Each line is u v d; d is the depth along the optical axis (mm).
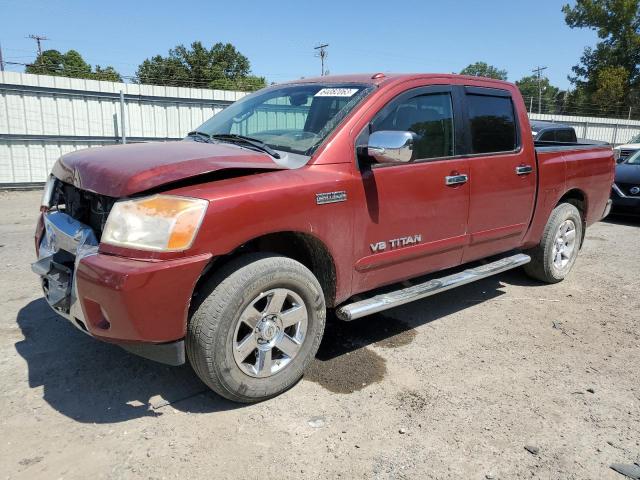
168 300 2533
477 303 4855
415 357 3693
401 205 3523
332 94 3631
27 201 11211
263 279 2822
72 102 13695
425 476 2463
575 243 5543
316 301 3137
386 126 3494
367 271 3455
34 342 3762
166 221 2537
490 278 5648
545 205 4918
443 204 3811
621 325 4383
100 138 14320
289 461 2543
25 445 2619
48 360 3500
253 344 2900
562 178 5047
